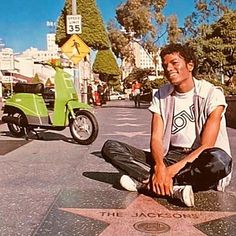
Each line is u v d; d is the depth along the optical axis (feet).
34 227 10.39
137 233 9.80
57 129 26.89
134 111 66.18
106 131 33.60
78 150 23.35
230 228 10.12
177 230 9.99
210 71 67.97
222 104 12.66
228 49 65.72
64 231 10.04
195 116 12.98
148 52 144.05
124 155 13.34
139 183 13.34
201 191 13.29
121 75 232.73
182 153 13.08
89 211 11.59
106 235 9.72
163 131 13.30
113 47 149.07
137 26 139.64
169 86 13.50
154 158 12.57
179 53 12.88
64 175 16.56
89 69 96.89
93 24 81.00
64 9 75.66
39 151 23.04
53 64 26.66
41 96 28.14
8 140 27.78
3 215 11.39
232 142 26.40
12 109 28.07
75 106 26.16
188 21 98.73
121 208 11.82
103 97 97.76
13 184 15.10
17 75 214.07
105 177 16.08
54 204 12.35
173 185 12.25
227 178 13.38
